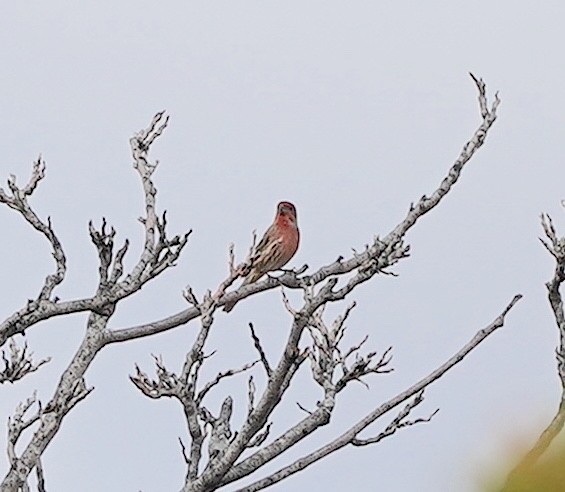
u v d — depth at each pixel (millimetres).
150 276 12359
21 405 10477
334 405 10391
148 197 12812
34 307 11969
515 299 10531
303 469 10328
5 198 12484
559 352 9047
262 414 10352
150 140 13250
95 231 12391
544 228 9648
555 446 2223
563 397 2943
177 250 12523
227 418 11797
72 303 12094
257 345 11234
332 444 10305
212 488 10203
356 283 11094
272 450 10227
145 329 12453
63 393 11781
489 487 2223
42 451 10609
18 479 10180
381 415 10508
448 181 12336
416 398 10672
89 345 12219
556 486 2172
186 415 11188
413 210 12117
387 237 11914
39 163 12695
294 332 10500
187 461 11227
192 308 12719
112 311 12375
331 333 10539
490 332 10578
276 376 10352
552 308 9430
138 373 11141
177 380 11133
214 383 11695
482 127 12570
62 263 12422
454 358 10602
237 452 10172
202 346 11219
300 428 10336
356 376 10594
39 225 12398
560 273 9453
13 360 11914
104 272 12336
